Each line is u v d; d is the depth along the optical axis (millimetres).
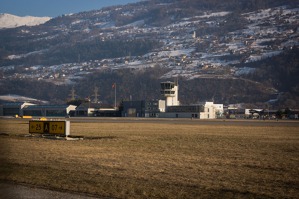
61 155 34188
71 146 42125
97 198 20312
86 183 23172
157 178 24500
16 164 28953
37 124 56250
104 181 23609
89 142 47344
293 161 31984
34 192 21344
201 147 42344
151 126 90250
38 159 31516
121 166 28625
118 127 84312
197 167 28547
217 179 24422
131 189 21844
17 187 22391
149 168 27922
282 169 28125
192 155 35250
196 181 23766
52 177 24656
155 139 52562
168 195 20625
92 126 87875
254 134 64188
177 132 68188
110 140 50500
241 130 75688
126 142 47656
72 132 66312
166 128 81500
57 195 20812
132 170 27062
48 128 55062
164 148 41031
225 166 29156
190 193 21031
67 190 21750
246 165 29734
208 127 87188
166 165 29266
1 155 33625
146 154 35656
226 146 43688
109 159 32062
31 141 47562
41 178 24359
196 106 195500
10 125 90000
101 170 26953
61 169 27172
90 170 26906
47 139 51031
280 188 22312
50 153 35531
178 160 31938
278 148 42031
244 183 23438
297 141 50812
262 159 33062
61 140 50062
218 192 21297
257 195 20781
